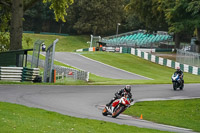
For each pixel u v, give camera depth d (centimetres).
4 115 4075
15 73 9731
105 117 5409
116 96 5356
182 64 18850
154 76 16512
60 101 6688
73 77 12469
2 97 6372
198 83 12812
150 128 4984
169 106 7756
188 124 6291
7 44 14338
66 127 3909
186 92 9825
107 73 16038
